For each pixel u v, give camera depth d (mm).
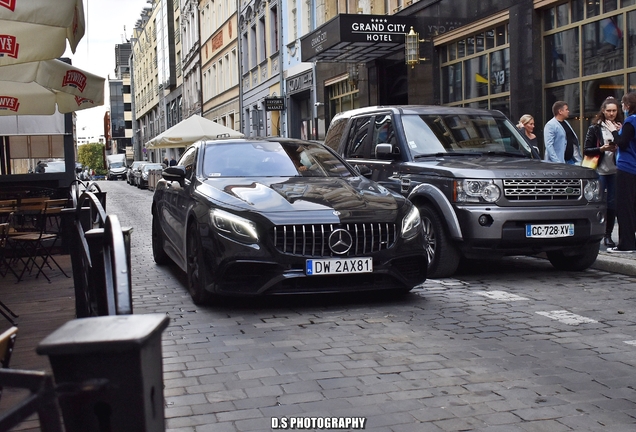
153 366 1609
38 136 13047
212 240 6211
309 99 28516
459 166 7777
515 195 7520
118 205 25266
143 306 6715
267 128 34094
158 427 1644
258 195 6543
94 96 7934
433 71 18000
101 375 1525
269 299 6891
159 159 77188
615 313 6098
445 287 7449
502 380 4258
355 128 10008
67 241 6078
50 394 1400
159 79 75750
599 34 12547
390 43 18188
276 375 4414
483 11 15602
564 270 8539
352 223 6258
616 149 9047
